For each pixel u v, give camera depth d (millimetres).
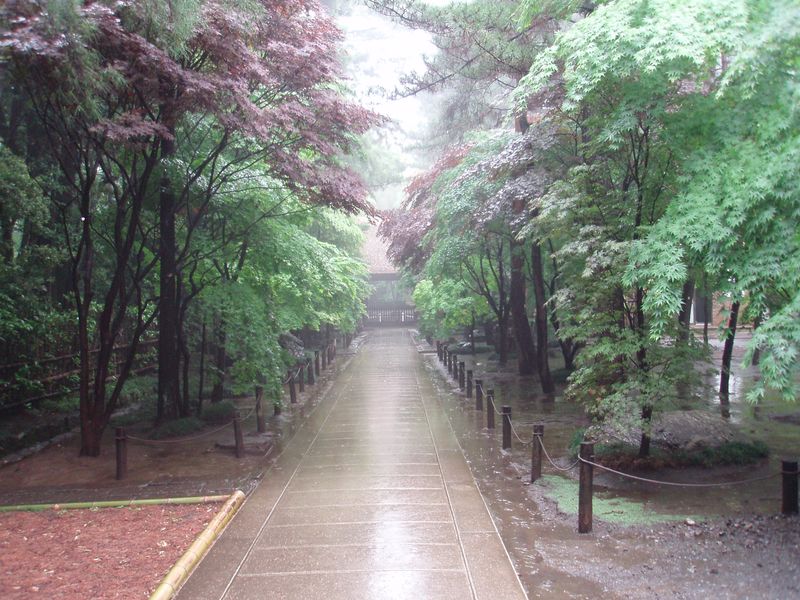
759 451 9078
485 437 11562
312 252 14180
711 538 6320
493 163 12484
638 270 6977
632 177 8680
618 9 7227
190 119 11438
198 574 5605
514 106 11250
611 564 5777
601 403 8328
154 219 12758
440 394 17344
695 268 7520
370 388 18875
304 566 5754
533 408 14484
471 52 15961
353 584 5371
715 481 8211
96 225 13328
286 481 8789
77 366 15281
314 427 13016
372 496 7914
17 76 7879
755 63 6023
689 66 6879
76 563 5719
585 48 7270
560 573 5613
